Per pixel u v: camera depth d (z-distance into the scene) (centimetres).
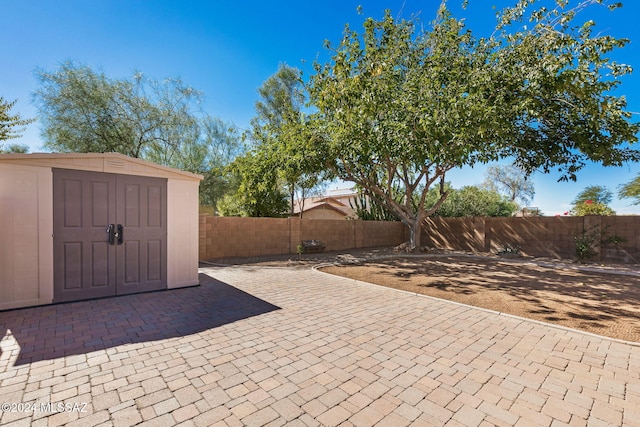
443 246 1589
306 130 1080
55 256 499
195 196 655
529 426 222
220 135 1656
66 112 1201
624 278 800
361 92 801
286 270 872
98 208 537
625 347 370
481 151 864
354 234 1523
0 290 457
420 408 241
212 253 1063
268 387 267
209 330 402
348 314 481
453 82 763
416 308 520
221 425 216
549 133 916
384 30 891
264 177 1193
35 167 481
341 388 268
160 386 265
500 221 1391
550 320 463
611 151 845
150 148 1480
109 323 420
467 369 308
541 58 704
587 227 1159
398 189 1764
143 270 587
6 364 300
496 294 615
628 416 236
